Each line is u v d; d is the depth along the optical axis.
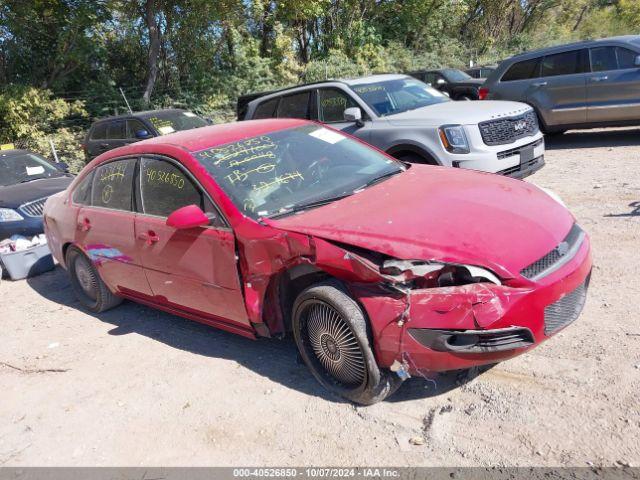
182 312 4.69
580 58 10.09
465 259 3.06
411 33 30.59
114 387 4.25
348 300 3.28
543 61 10.55
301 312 3.59
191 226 3.80
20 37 17.02
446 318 3.01
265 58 21.48
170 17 19.47
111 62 20.02
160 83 20.62
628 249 5.15
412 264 3.08
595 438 2.90
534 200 3.85
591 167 8.56
